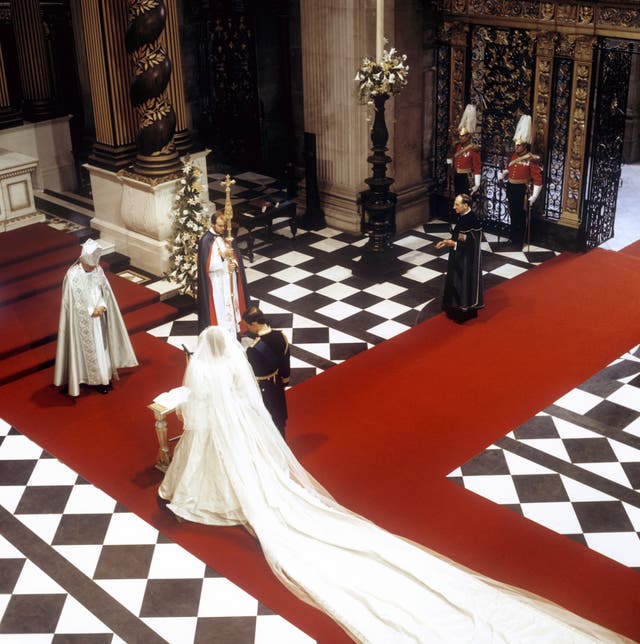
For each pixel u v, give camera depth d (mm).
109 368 8727
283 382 7301
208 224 10695
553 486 7395
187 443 6789
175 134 11391
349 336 9828
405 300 10656
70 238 11477
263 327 7191
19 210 11773
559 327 9898
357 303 10602
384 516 7062
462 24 11922
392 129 12086
